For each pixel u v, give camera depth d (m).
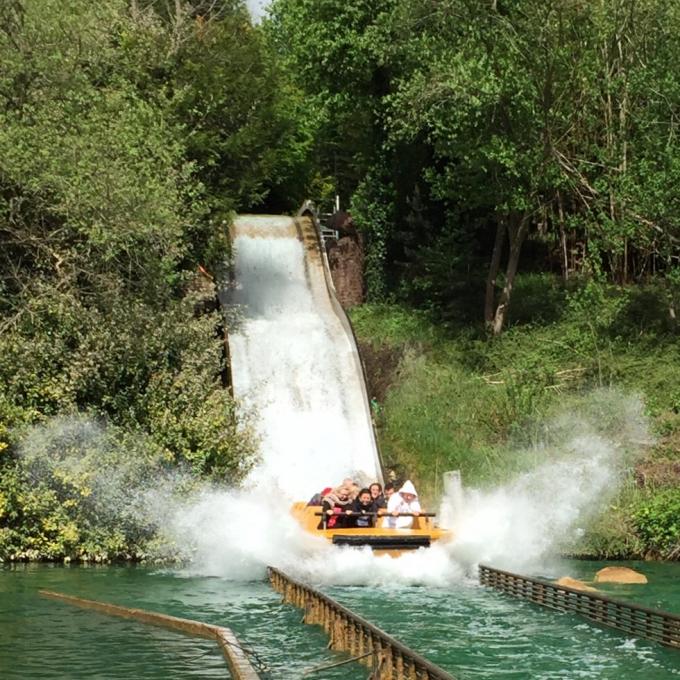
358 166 51.41
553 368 32.62
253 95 36.19
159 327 23.81
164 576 18.89
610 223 33.69
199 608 14.82
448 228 40.28
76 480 21.19
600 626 13.26
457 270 39.91
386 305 40.06
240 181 35.66
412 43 35.84
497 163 34.72
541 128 34.81
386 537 17.95
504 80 33.44
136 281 26.22
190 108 34.62
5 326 22.95
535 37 34.00
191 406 23.33
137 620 13.73
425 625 13.32
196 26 38.78
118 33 34.66
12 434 21.58
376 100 42.16
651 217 33.00
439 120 34.44
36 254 25.44
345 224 41.78
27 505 21.36
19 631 12.85
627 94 35.44
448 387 32.34
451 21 35.19
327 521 19.34
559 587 14.45
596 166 36.88
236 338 32.03
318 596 13.41
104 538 21.66
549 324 36.09
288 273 37.12
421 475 28.06
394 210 41.94
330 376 30.84
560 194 38.44
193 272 30.33
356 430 29.09
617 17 34.78
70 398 22.23
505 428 29.86
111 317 23.52
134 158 26.38
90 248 24.88
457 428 30.22
